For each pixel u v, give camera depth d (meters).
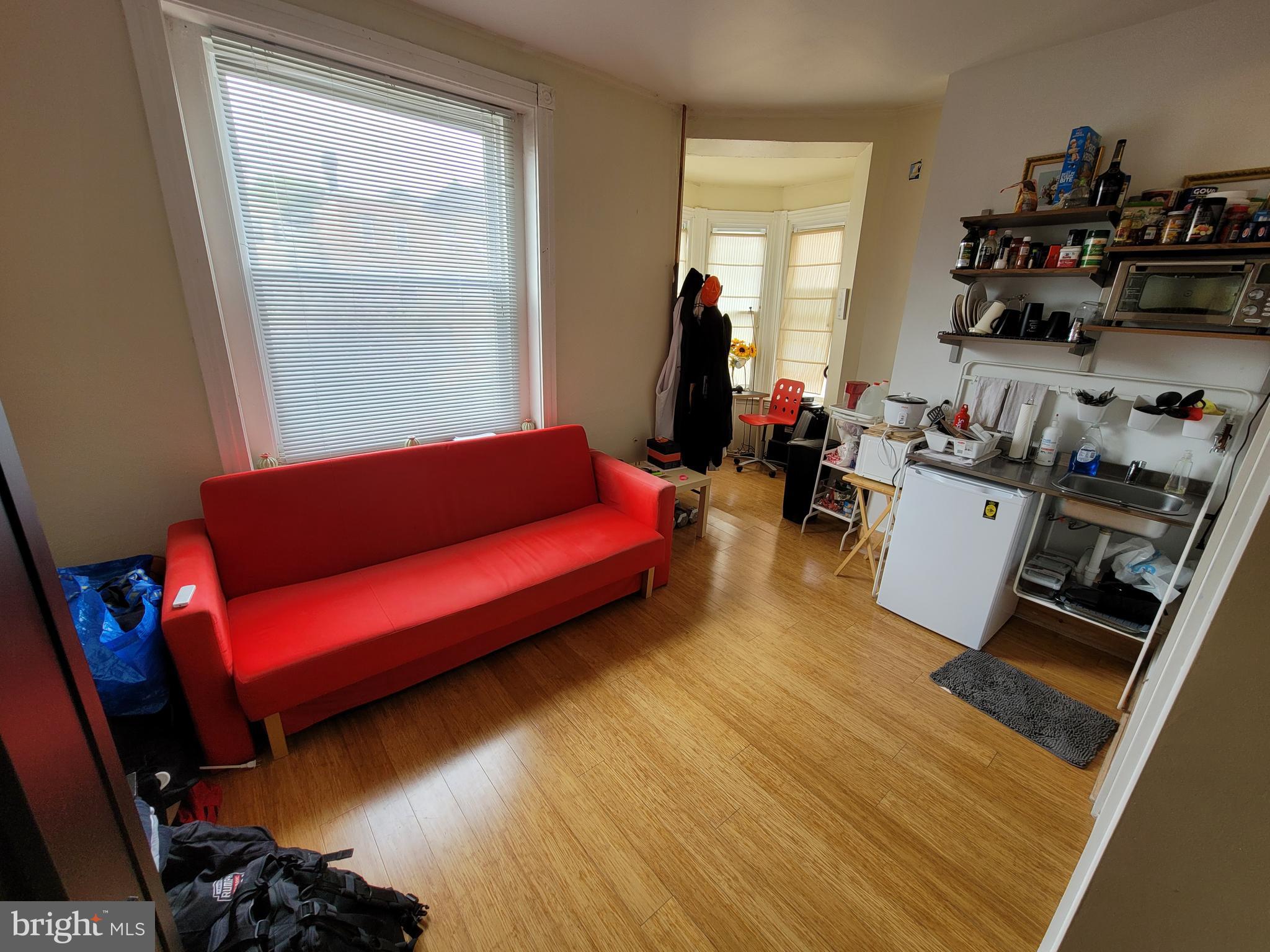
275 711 1.52
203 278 1.79
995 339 2.29
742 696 1.95
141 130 1.62
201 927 1.03
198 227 1.75
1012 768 1.67
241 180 1.88
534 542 2.33
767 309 5.13
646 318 3.24
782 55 2.38
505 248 2.60
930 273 2.66
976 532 2.17
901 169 3.16
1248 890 0.53
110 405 1.72
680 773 1.61
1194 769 0.52
